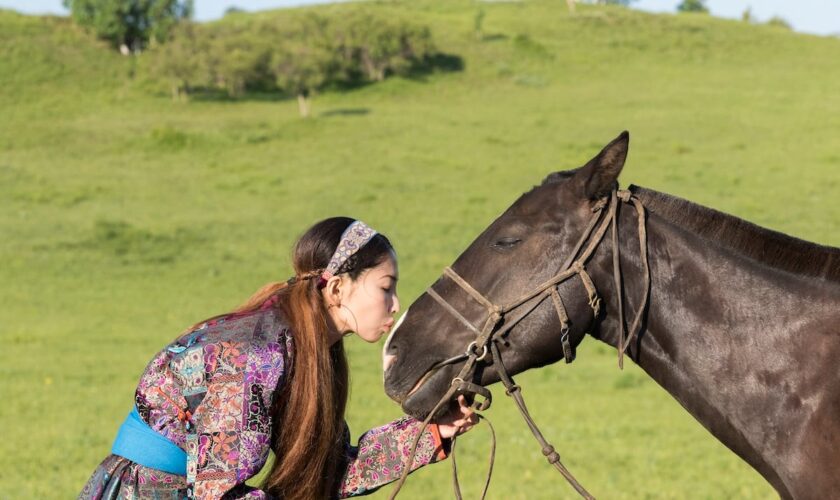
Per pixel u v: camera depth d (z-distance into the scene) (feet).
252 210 115.24
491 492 29.50
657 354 10.79
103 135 160.76
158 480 9.39
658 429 40.11
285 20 217.77
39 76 194.59
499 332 10.69
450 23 245.65
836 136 142.20
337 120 168.14
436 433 11.03
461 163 135.54
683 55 217.56
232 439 9.11
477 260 10.96
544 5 284.82
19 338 63.77
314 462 9.91
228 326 9.57
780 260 10.56
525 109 173.06
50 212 114.21
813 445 9.90
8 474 32.19
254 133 158.71
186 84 195.93
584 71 206.59
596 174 10.57
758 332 10.30
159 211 115.24
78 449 36.29
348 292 10.18
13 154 148.56
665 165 128.16
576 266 10.62
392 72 205.46
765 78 192.13
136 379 52.65
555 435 38.68
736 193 112.27
